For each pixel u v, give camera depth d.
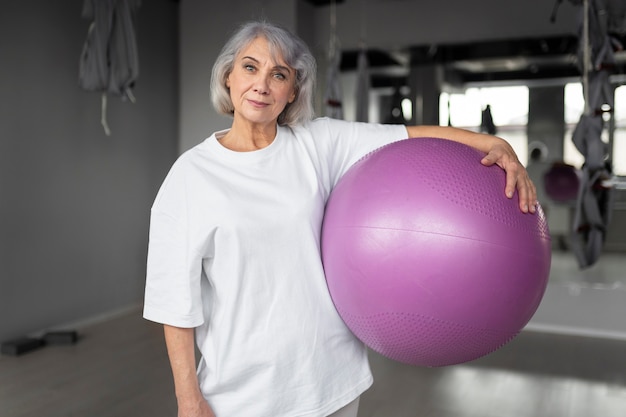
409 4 4.93
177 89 5.52
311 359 1.17
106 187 4.73
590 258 3.73
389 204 1.05
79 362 3.51
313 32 5.30
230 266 1.14
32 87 4.03
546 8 4.47
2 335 3.85
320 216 1.22
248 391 1.18
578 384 3.23
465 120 4.78
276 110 1.18
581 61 3.67
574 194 4.34
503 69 4.63
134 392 3.03
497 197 1.05
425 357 1.12
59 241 4.29
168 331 1.18
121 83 3.78
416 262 1.02
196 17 5.31
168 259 1.16
